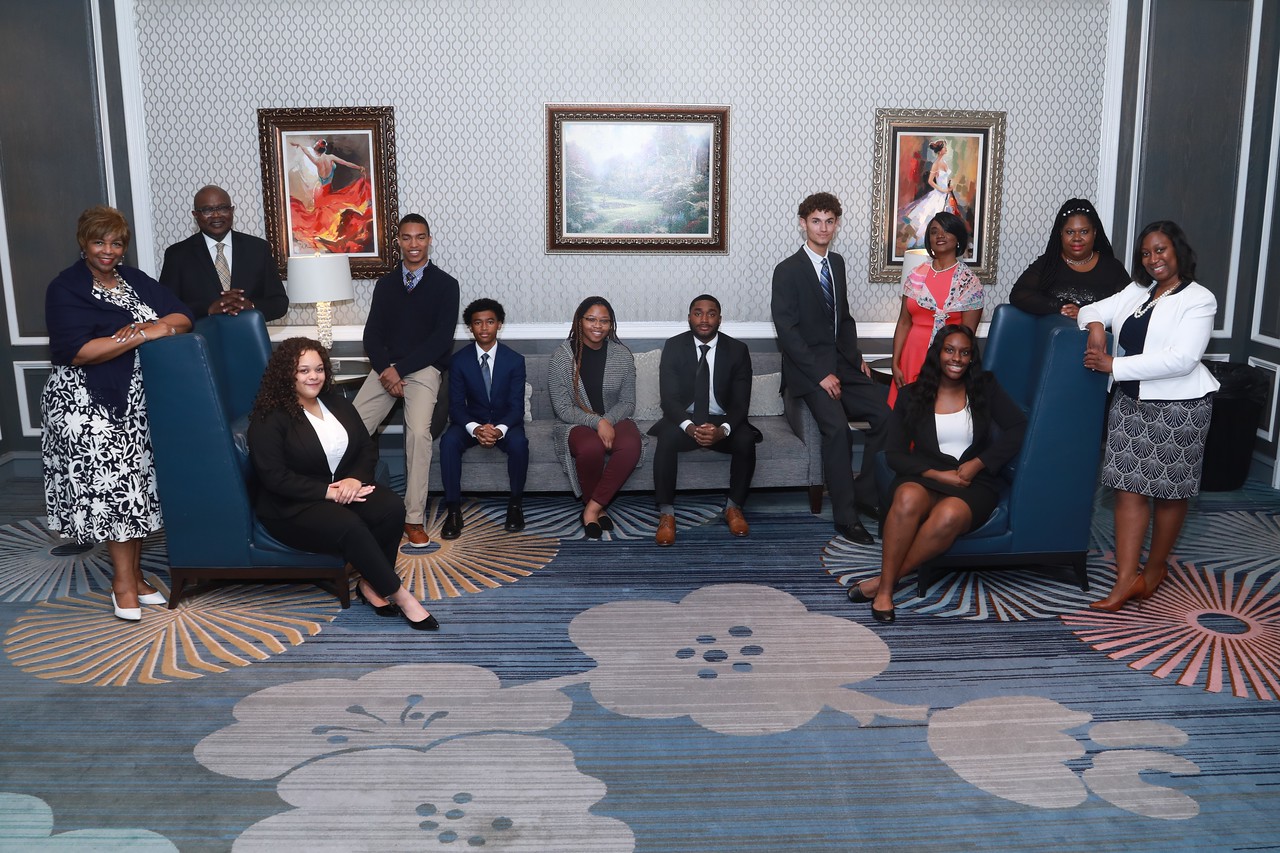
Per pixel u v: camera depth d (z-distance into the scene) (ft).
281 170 19.04
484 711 10.48
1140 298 12.69
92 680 11.25
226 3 18.56
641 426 18.01
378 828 8.47
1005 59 19.25
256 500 13.26
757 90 19.11
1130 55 19.15
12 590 13.97
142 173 18.94
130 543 12.87
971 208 19.66
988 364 14.83
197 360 12.42
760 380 18.57
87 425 12.19
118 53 18.60
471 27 18.72
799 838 8.36
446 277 16.53
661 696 10.80
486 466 16.78
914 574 14.21
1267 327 19.06
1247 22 18.98
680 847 8.23
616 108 18.93
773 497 18.42
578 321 16.67
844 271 17.06
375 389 16.83
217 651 11.98
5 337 19.52
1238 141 19.31
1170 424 12.36
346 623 12.78
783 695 10.82
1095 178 19.81
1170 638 12.26
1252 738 9.95
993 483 13.29
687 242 19.49
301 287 17.63
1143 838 8.36
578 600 13.50
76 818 8.66
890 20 19.02
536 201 19.33
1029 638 12.26
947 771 9.34
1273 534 15.96
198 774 9.33
